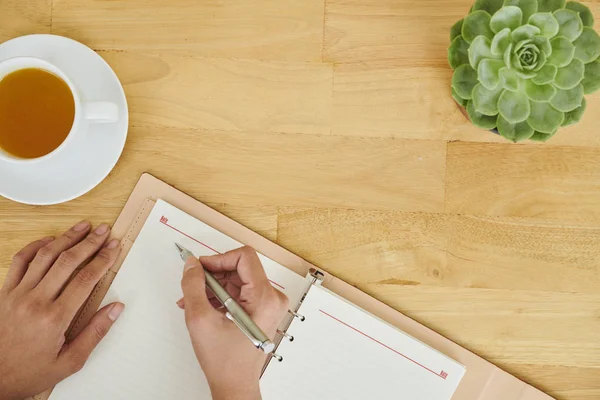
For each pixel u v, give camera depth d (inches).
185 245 26.9
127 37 27.7
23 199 25.3
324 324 26.3
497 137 27.6
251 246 27.1
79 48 25.7
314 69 27.7
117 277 26.7
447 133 27.6
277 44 27.8
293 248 27.4
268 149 27.6
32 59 23.7
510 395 26.6
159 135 27.6
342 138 27.7
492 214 27.5
